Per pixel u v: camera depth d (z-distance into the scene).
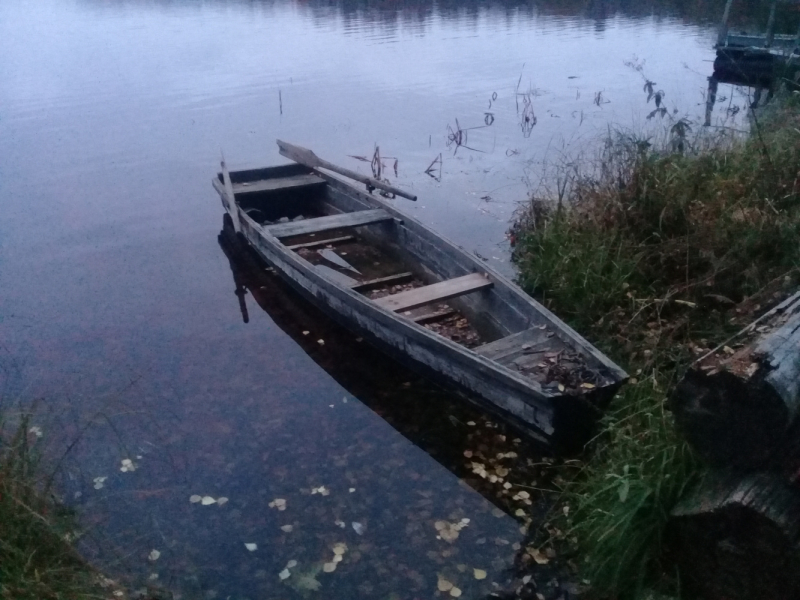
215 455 4.93
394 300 5.83
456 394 5.33
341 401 5.52
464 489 4.52
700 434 3.09
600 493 3.78
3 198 10.02
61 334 6.63
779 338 2.99
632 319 5.19
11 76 17.52
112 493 4.57
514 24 24.17
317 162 9.34
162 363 6.13
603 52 18.62
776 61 11.96
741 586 3.05
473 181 10.16
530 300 5.52
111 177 10.86
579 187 7.32
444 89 15.57
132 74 17.72
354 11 28.05
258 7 30.06
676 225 6.16
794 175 6.04
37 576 3.34
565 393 4.30
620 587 3.48
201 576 3.95
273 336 6.56
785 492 2.88
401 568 3.95
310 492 4.57
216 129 13.16
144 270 8.00
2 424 4.27
